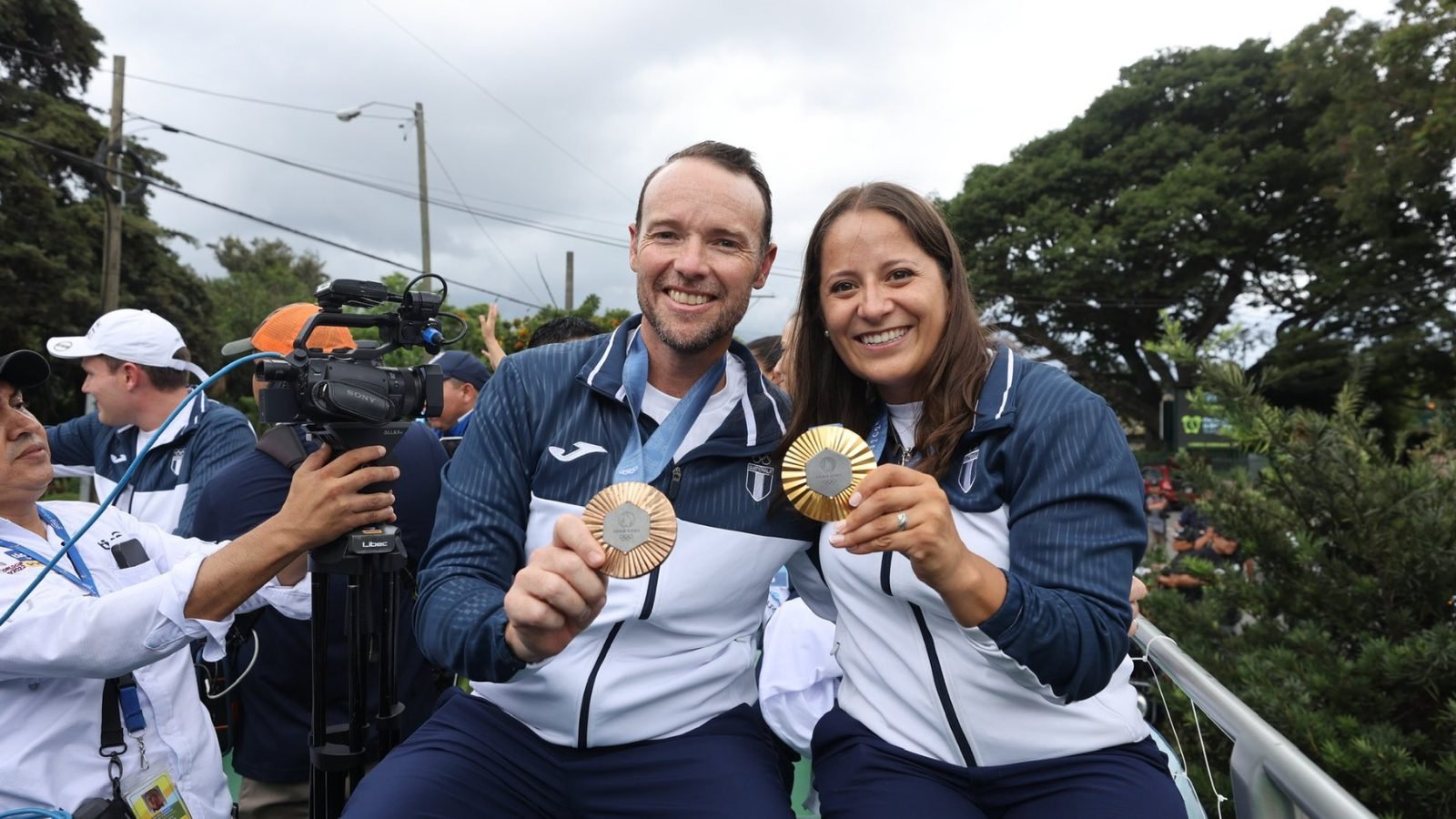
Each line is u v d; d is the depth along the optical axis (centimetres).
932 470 180
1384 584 302
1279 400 2605
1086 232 2820
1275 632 327
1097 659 153
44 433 196
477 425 200
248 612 228
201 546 222
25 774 177
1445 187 1820
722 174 197
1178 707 310
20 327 2198
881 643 189
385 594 206
